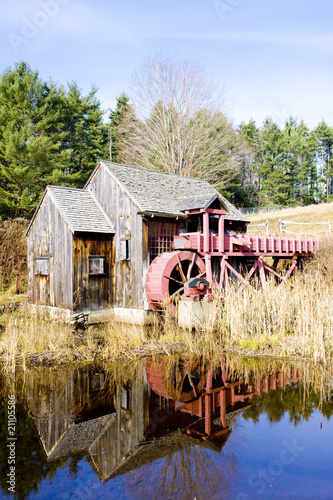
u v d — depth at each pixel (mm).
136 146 32062
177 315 11969
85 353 8859
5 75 22531
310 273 12781
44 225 13406
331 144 54875
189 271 12664
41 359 8469
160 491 4074
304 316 9648
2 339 9344
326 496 4004
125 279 12695
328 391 6887
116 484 4207
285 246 16141
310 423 5645
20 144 20453
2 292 15312
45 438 5215
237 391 6918
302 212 32594
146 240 12281
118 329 10086
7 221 18891
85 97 30688
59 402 6430
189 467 4535
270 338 9938
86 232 12250
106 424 5641
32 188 22672
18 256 17297
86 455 4816
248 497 3984
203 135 31125
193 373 7895
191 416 5910
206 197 12891
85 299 12109
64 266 12180
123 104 39188
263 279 14969
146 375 7785
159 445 5051
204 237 12680
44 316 11039
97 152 31109
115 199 13148
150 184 14102
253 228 27438
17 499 3891
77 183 27641
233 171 34875
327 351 9078
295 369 8109
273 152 42469
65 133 24125
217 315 11352
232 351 9352
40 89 22844
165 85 30359
